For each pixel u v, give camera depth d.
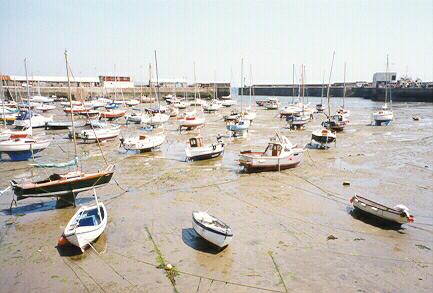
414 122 60.00
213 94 123.12
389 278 12.71
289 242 15.53
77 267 13.59
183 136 46.59
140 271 13.27
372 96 122.25
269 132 49.94
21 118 48.53
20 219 18.33
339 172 27.16
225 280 12.62
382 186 23.47
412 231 16.61
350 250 14.77
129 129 53.19
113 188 23.41
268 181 24.86
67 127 52.22
